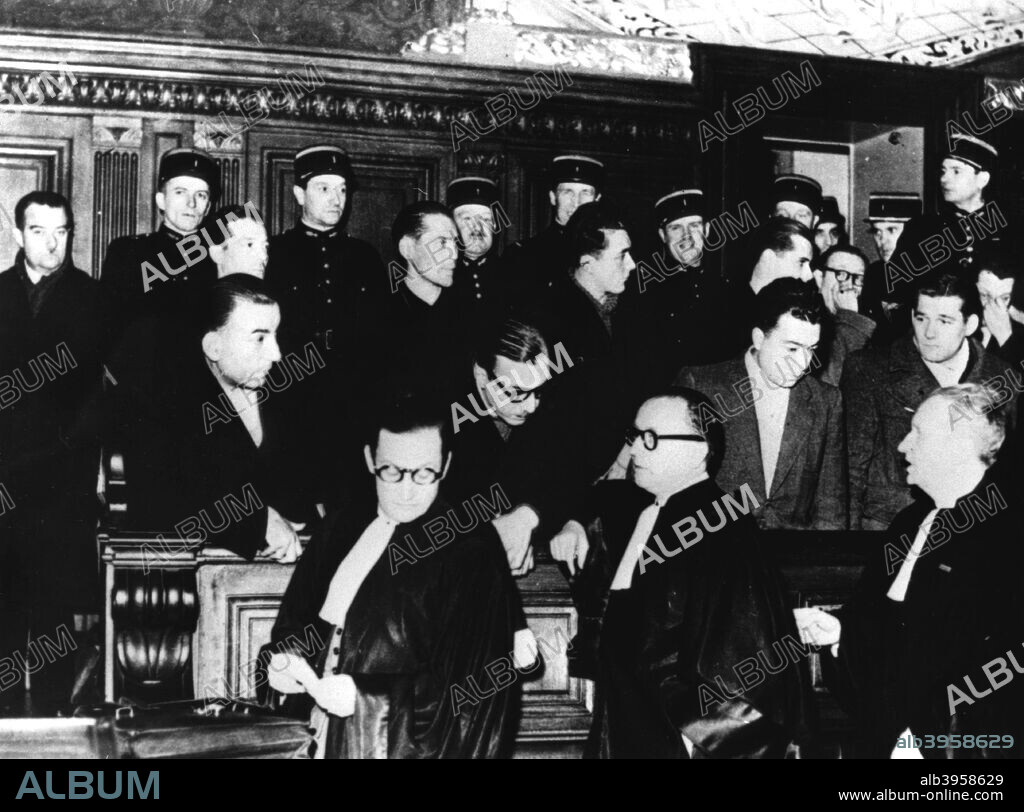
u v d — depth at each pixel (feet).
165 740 18.58
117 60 19.75
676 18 22.13
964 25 23.30
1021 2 23.54
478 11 21.27
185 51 19.98
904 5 23.15
